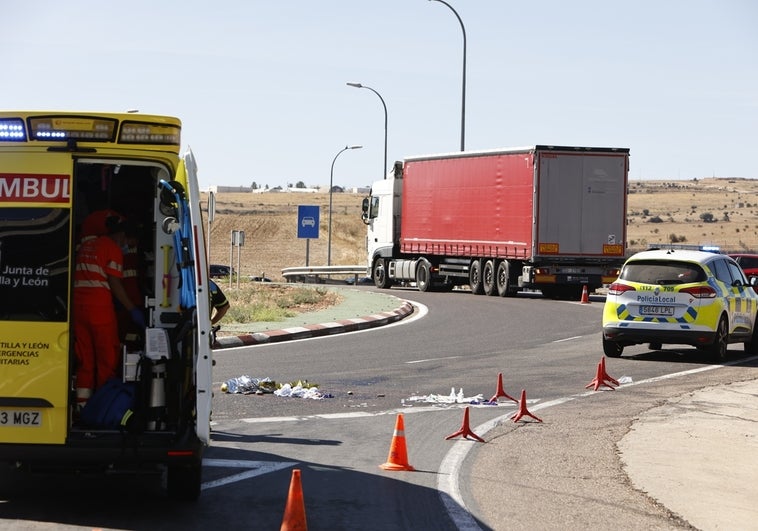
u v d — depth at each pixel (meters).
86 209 10.95
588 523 9.78
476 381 19.25
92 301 9.84
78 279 9.90
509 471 11.92
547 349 24.52
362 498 10.47
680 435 14.36
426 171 46.41
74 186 9.51
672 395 17.91
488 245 42.34
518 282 41.50
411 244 47.56
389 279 50.66
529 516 9.96
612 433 14.42
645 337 22.09
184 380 9.70
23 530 9.02
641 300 22.12
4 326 9.38
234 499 10.31
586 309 36.47
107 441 9.33
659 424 15.18
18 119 9.48
